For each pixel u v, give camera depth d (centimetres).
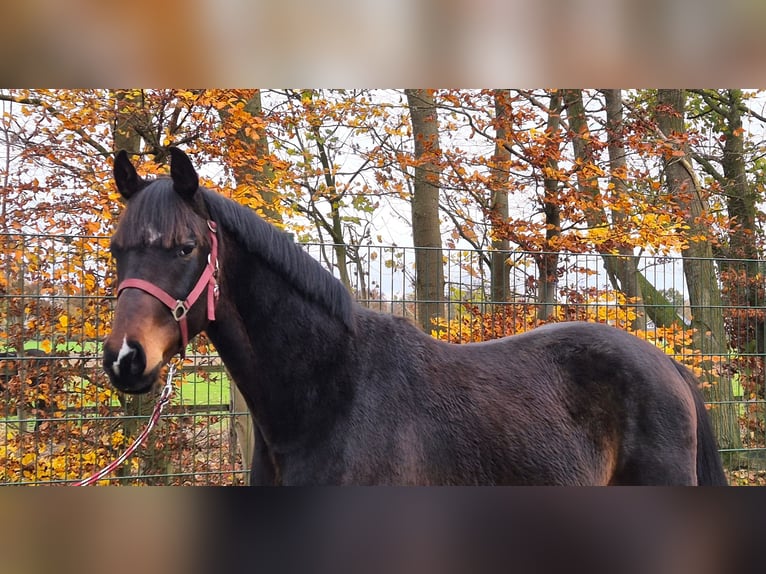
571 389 269
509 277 682
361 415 220
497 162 684
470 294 572
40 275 437
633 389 270
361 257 535
